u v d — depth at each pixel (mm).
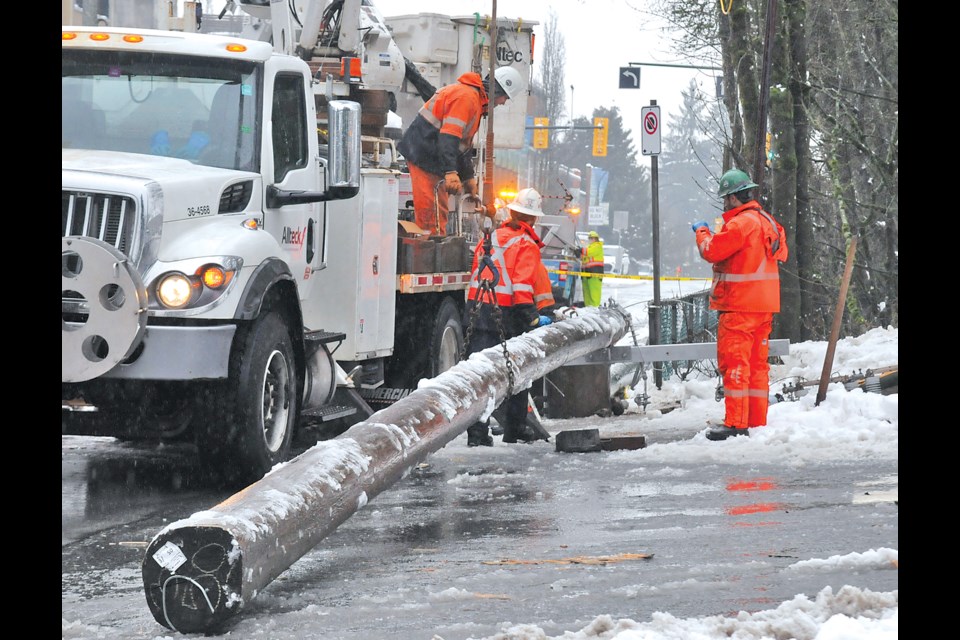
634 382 31984
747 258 21625
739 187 21938
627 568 11547
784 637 8695
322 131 22922
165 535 10094
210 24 27547
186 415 17406
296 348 19031
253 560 10227
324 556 12758
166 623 10094
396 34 39438
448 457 20953
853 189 57844
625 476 18156
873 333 34781
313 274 20969
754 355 22125
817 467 18156
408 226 25484
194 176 17500
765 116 30297
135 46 19094
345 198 19125
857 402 22359
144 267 16516
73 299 16062
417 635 9430
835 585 10336
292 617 10305
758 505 14969
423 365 25984
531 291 22828
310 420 19828
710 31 57438
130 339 15828
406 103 37250
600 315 25484
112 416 17172
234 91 19125
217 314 16656
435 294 26391
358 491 12836
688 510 14867
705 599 10125
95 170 16922
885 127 59531
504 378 19141
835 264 58281
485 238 22641
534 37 41094
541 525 14250
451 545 13203
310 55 24984
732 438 21359
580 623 9508
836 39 58844
